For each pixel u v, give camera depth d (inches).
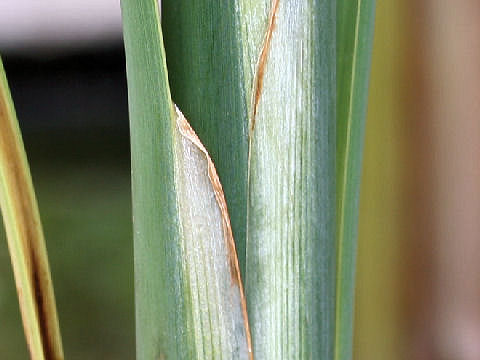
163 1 4.9
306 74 4.9
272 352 4.9
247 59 4.8
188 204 4.8
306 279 4.9
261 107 4.8
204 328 4.8
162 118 4.7
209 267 4.8
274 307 4.9
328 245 5.0
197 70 4.8
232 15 4.8
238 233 4.9
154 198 4.8
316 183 4.9
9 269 34.2
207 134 4.8
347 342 5.2
